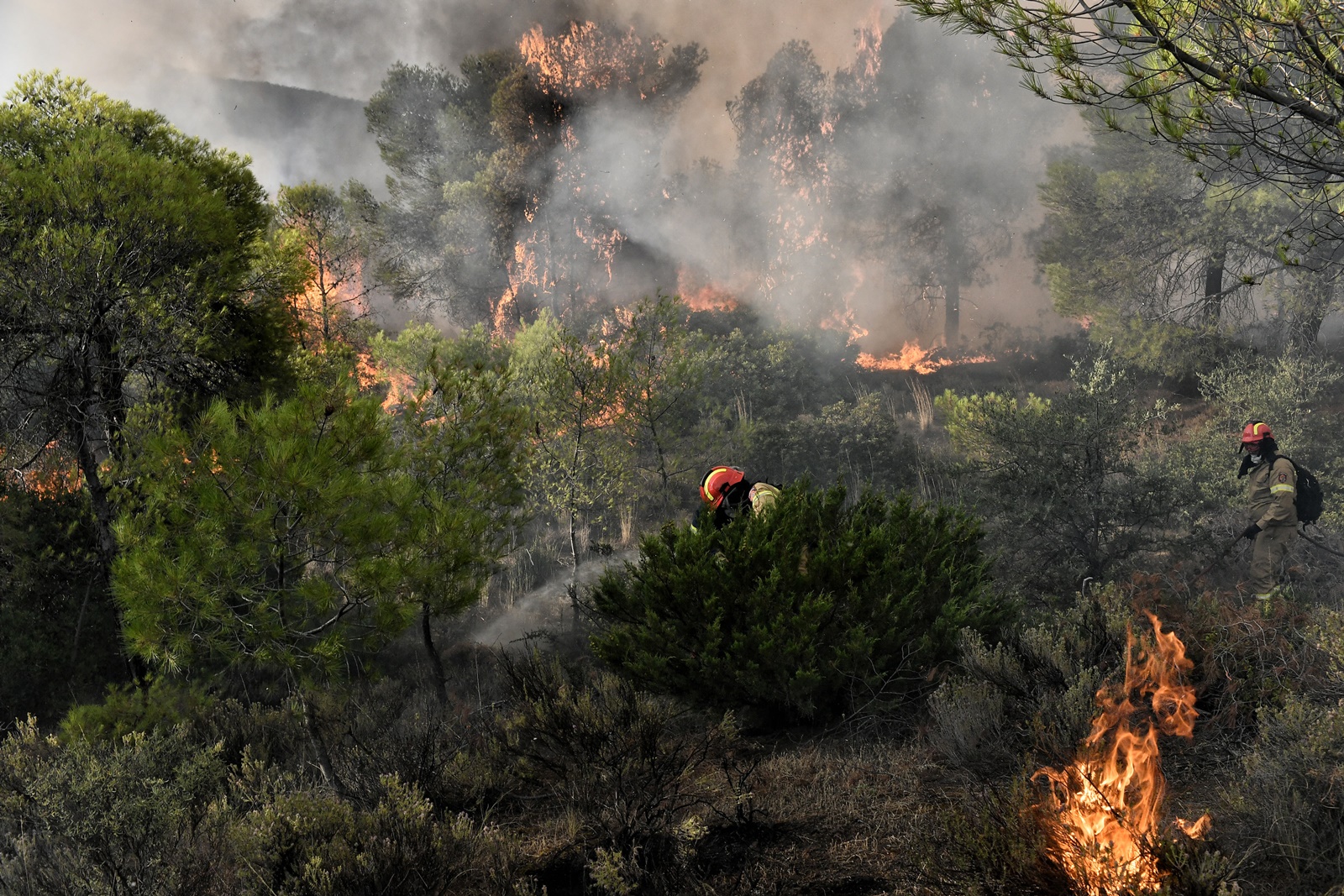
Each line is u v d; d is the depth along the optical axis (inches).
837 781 144.6
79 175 242.1
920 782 139.6
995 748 142.3
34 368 248.8
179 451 165.9
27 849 127.4
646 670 173.6
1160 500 267.4
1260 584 239.6
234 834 122.5
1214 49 109.5
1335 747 111.7
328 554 172.7
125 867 124.0
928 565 190.2
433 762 161.3
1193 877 91.2
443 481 211.8
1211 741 139.0
